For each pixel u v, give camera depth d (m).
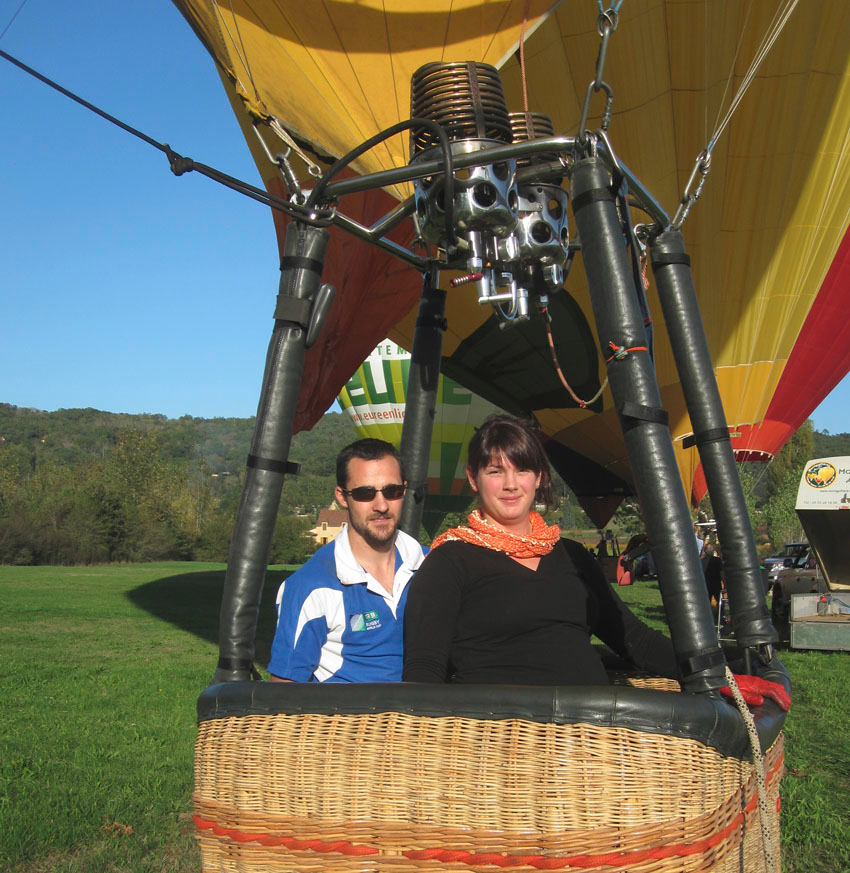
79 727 5.73
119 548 37.44
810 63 8.63
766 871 1.71
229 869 1.79
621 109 8.39
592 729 1.65
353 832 1.70
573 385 12.29
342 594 2.35
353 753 1.73
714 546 8.02
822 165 9.49
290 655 2.32
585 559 2.46
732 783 1.73
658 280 2.32
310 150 5.24
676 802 1.63
